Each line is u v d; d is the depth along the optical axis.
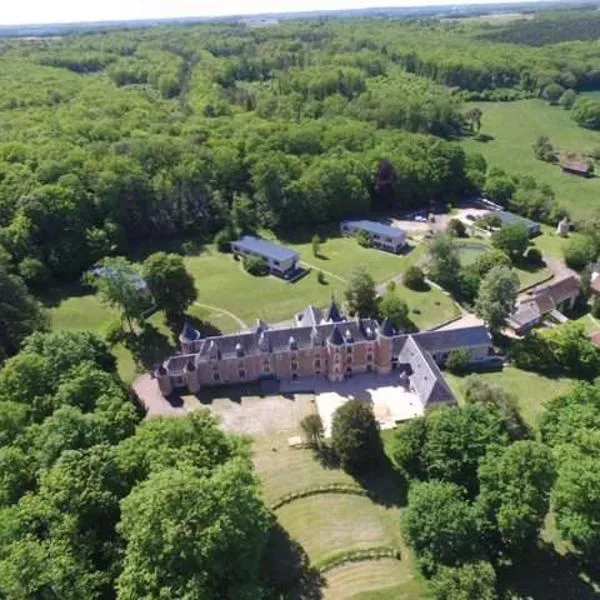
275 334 104.62
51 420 74.00
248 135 197.38
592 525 65.62
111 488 66.19
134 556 57.69
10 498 68.50
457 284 136.00
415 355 103.56
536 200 181.12
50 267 141.25
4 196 146.75
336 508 79.12
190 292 120.94
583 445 72.94
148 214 163.00
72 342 93.25
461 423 77.88
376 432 84.88
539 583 69.00
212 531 56.78
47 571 55.34
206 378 104.00
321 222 176.12
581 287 135.12
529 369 109.88
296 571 70.31
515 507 66.12
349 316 124.69
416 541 67.88
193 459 68.94
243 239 156.62
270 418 96.38
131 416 80.75
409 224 178.12
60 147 165.38
